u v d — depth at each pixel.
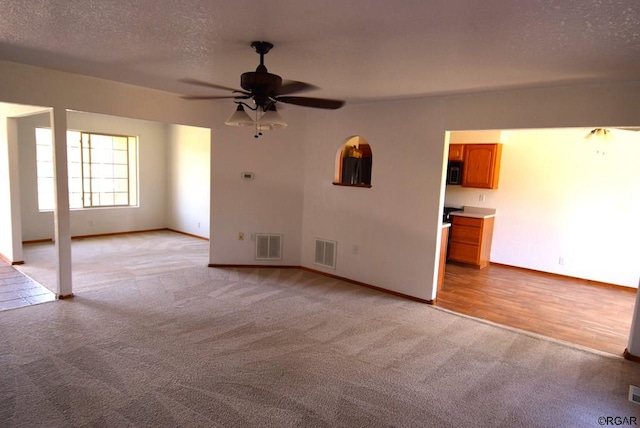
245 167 5.39
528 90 3.56
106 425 2.17
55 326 3.39
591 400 2.62
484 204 6.51
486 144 6.18
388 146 4.56
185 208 7.98
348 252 5.04
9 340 3.11
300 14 2.02
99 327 3.40
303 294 4.50
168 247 6.75
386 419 2.33
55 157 3.85
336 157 5.09
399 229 4.55
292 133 5.35
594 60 2.59
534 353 3.28
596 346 3.47
